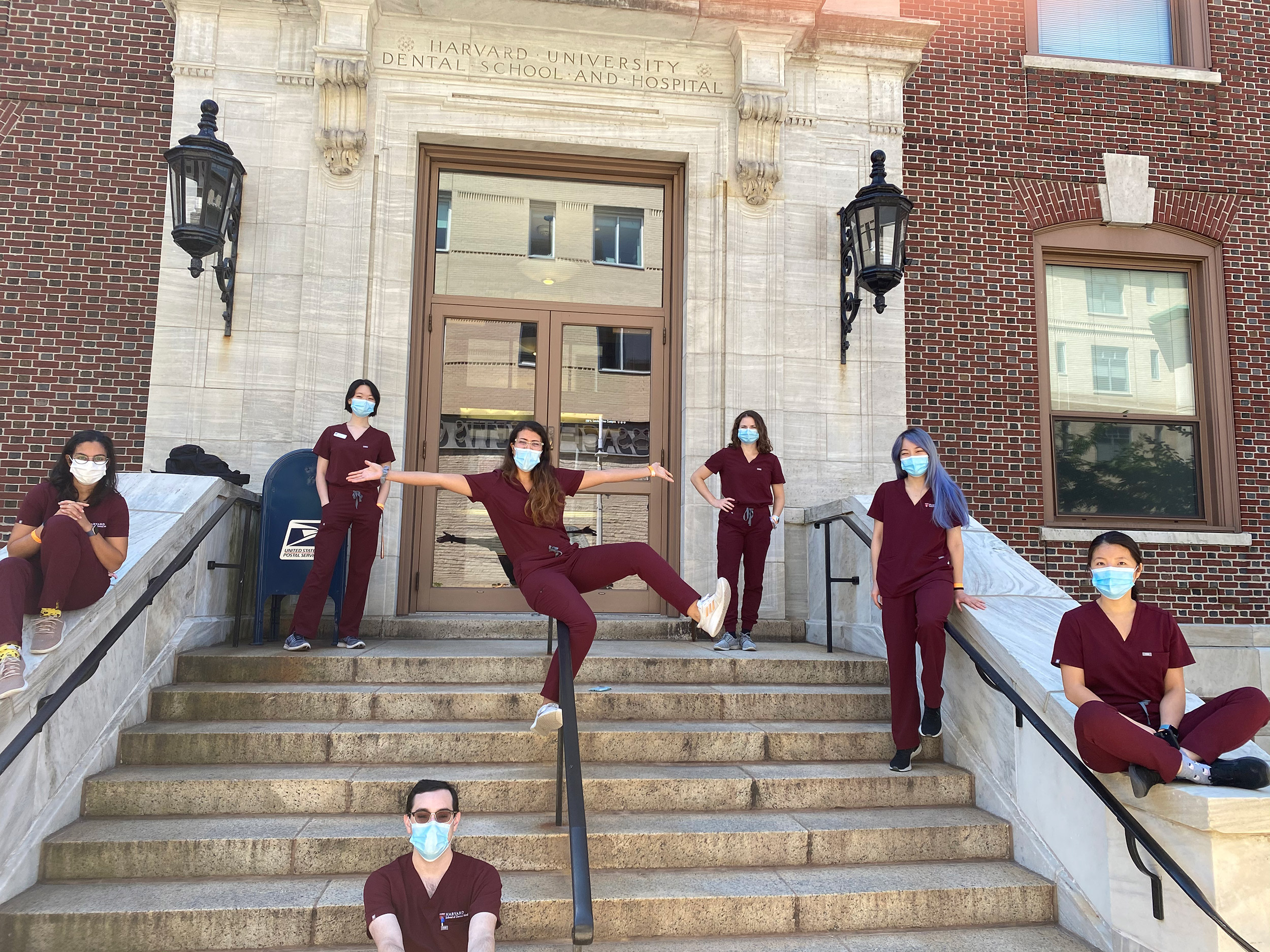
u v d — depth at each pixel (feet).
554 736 14.33
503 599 23.16
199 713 14.84
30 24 22.74
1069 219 26.09
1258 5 28.25
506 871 11.75
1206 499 26.16
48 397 21.58
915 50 25.11
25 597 11.77
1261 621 25.21
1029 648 13.61
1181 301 27.14
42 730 11.54
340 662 16.35
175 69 22.39
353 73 22.24
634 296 24.91
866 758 15.03
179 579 16.56
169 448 21.33
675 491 24.07
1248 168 27.25
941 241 25.41
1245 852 9.95
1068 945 11.19
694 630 21.66
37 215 22.11
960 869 12.49
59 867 11.29
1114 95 26.86
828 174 24.77
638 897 10.97
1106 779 11.34
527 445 12.92
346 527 17.84
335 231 22.48
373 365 22.24
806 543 23.27
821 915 11.30
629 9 22.95
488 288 24.39
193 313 21.80
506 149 24.11
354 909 10.50
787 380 23.86
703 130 24.39
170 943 10.28
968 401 24.90
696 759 14.55
